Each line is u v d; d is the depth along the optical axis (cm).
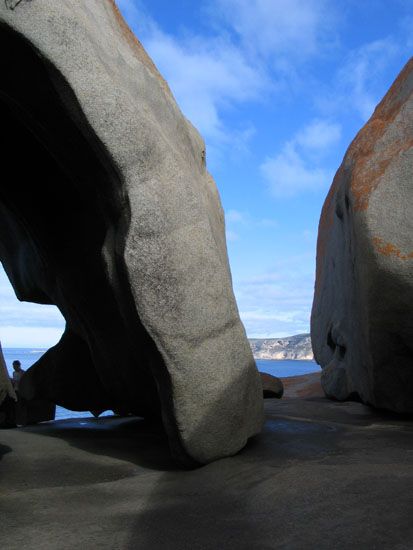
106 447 404
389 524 214
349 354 629
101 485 305
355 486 260
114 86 319
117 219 329
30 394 559
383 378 503
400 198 465
